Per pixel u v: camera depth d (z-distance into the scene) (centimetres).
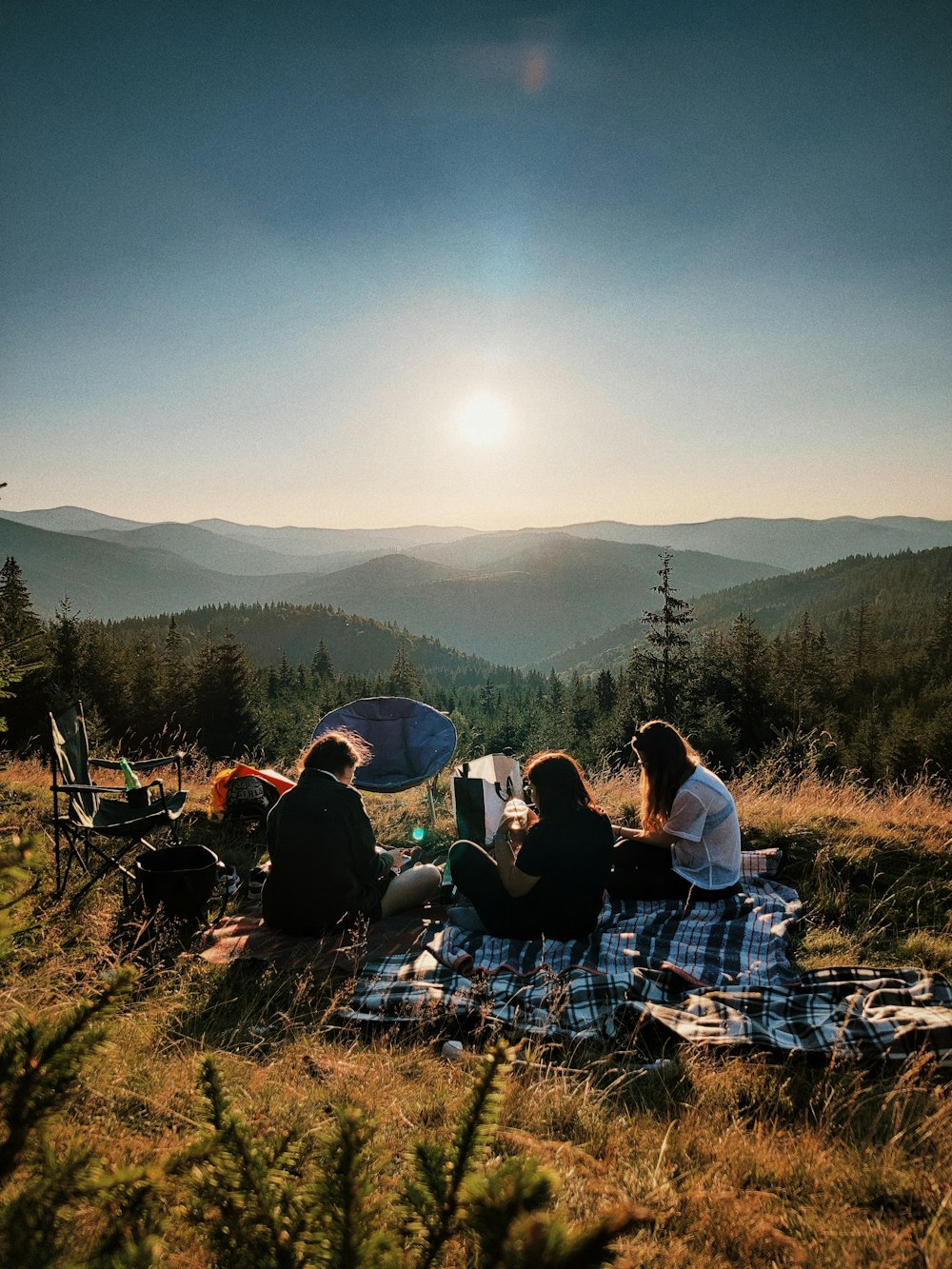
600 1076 321
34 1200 89
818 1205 235
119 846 623
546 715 6012
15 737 1905
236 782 711
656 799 509
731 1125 279
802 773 923
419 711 762
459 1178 90
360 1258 87
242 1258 94
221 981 416
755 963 424
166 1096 277
